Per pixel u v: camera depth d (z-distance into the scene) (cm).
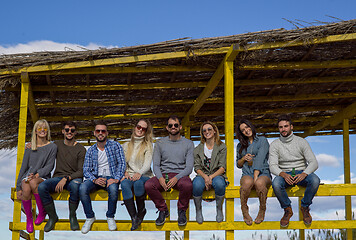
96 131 562
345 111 934
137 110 904
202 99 785
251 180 550
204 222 568
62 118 888
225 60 621
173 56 619
